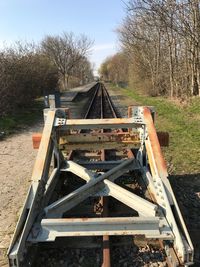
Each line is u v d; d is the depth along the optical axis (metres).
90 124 5.73
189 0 19.86
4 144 11.59
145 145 5.82
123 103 25.89
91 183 5.03
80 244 4.41
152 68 32.91
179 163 8.32
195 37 20.58
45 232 3.99
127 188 6.31
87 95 37.94
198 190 6.56
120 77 81.94
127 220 3.96
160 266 4.05
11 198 6.51
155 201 4.80
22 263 3.74
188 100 20.50
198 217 5.38
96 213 5.27
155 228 3.97
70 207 4.68
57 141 6.10
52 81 33.72
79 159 8.33
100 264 4.13
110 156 8.50
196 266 4.05
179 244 3.72
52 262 4.23
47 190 5.07
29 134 13.45
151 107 6.16
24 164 8.91
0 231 5.20
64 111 6.33
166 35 28.08
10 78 17.94
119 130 10.20
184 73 24.48
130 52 42.81
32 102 24.41
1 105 16.58
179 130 12.72
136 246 4.41
